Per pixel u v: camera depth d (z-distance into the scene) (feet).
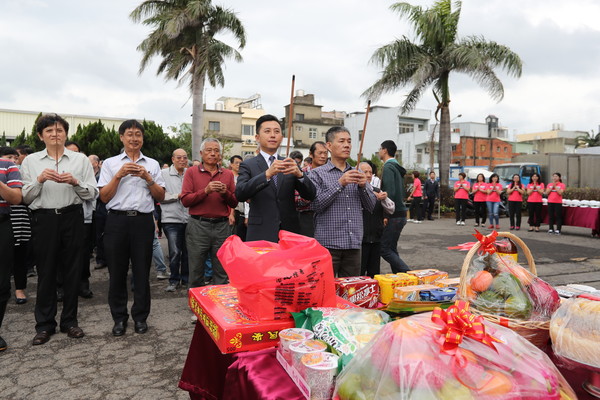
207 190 13.07
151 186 12.09
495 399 3.13
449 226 43.19
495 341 3.55
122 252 12.25
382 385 3.31
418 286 6.92
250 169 10.02
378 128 153.28
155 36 56.39
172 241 17.37
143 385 9.53
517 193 38.93
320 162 14.89
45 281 11.92
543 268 21.91
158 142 70.08
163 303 15.71
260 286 5.10
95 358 10.93
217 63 58.59
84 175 12.13
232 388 4.81
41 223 11.64
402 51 54.60
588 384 4.15
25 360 10.80
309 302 5.28
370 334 4.51
